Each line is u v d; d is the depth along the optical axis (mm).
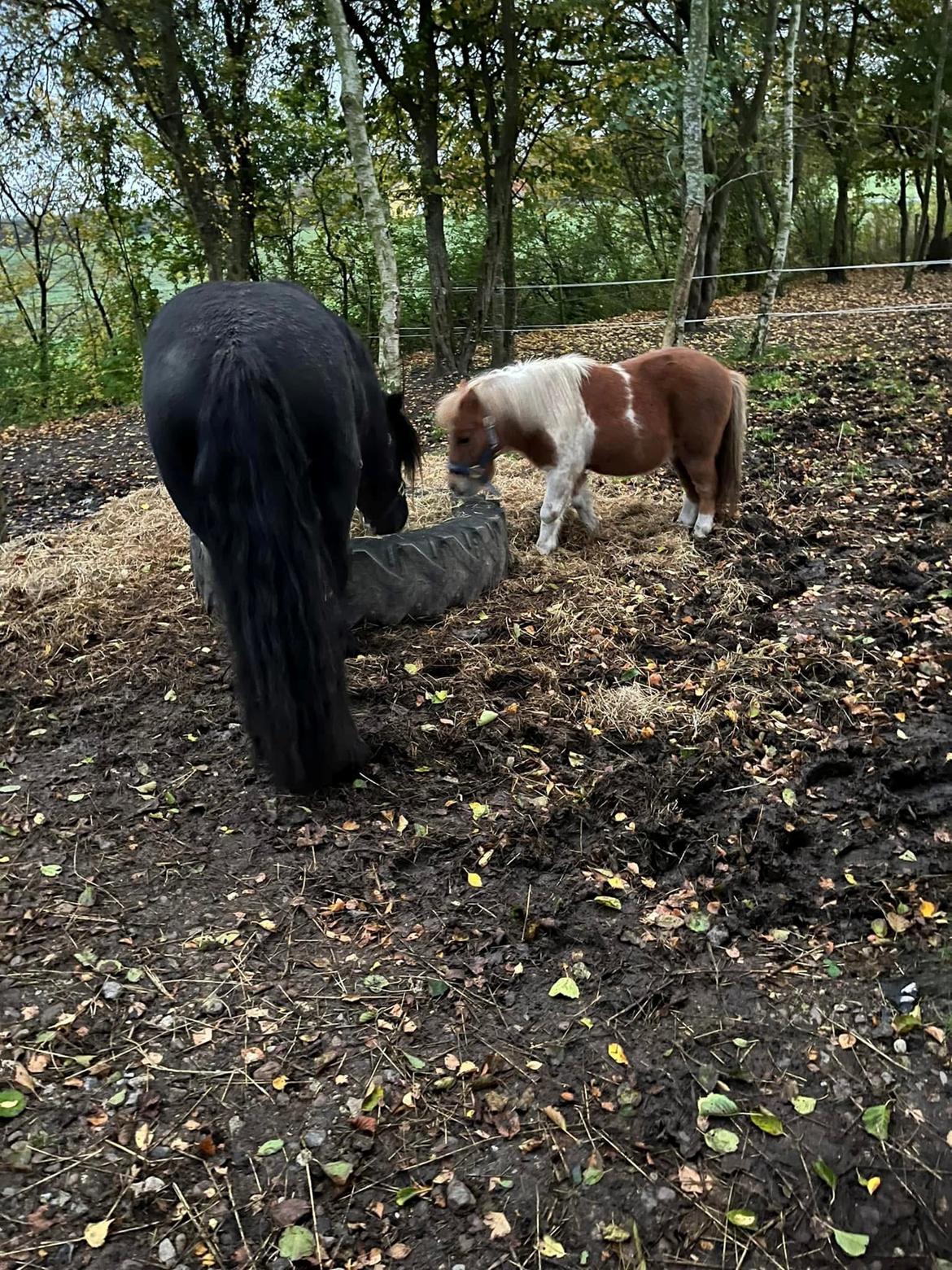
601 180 12547
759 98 11023
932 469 5977
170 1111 2020
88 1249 1744
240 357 2404
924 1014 2285
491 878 2713
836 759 3174
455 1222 1810
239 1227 1793
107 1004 2287
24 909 2584
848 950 2482
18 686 3719
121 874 2729
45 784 3146
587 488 4816
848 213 17812
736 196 15516
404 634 4035
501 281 10422
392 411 4129
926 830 2906
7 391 11484
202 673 3787
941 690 3562
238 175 10109
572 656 3830
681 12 11055
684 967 2416
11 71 9430
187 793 3088
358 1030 2227
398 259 12938
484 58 9695
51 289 12828
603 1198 1852
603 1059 2154
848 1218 1843
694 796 3041
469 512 4598
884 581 4461
